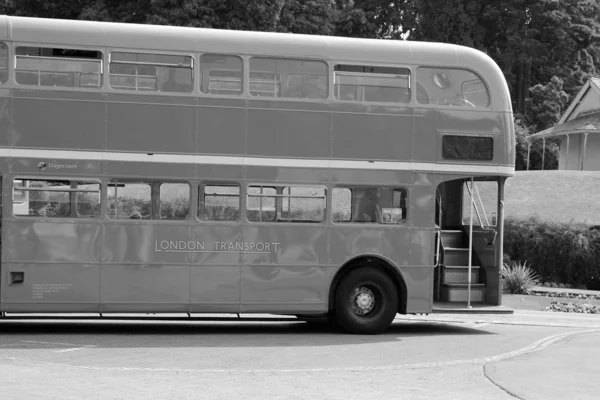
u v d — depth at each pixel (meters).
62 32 15.55
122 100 15.66
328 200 16.39
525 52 66.69
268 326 18.08
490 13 67.25
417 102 16.86
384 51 16.75
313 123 16.34
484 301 17.70
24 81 15.43
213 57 16.03
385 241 16.61
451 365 12.88
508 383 11.20
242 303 16.08
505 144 17.19
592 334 16.61
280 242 16.20
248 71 16.14
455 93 17.08
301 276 16.28
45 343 14.51
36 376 11.19
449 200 18.62
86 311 15.58
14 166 15.34
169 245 15.80
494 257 17.55
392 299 16.72
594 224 34.16
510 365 12.64
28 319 18.47
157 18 35.53
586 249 32.91
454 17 65.75
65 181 15.51
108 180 15.61
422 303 16.75
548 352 13.97
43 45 15.47
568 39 67.44
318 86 16.44
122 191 15.70
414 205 16.75
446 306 17.09
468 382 11.41
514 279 30.44
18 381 10.80
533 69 68.62
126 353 13.58
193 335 16.16
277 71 16.28
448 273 17.61
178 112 15.84
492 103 17.19
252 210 16.14
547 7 66.75
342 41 16.62
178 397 9.96
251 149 16.09
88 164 15.52
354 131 16.50
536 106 64.19
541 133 55.56
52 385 10.56
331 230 16.39
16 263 15.34
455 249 17.80
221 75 16.08
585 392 10.64
